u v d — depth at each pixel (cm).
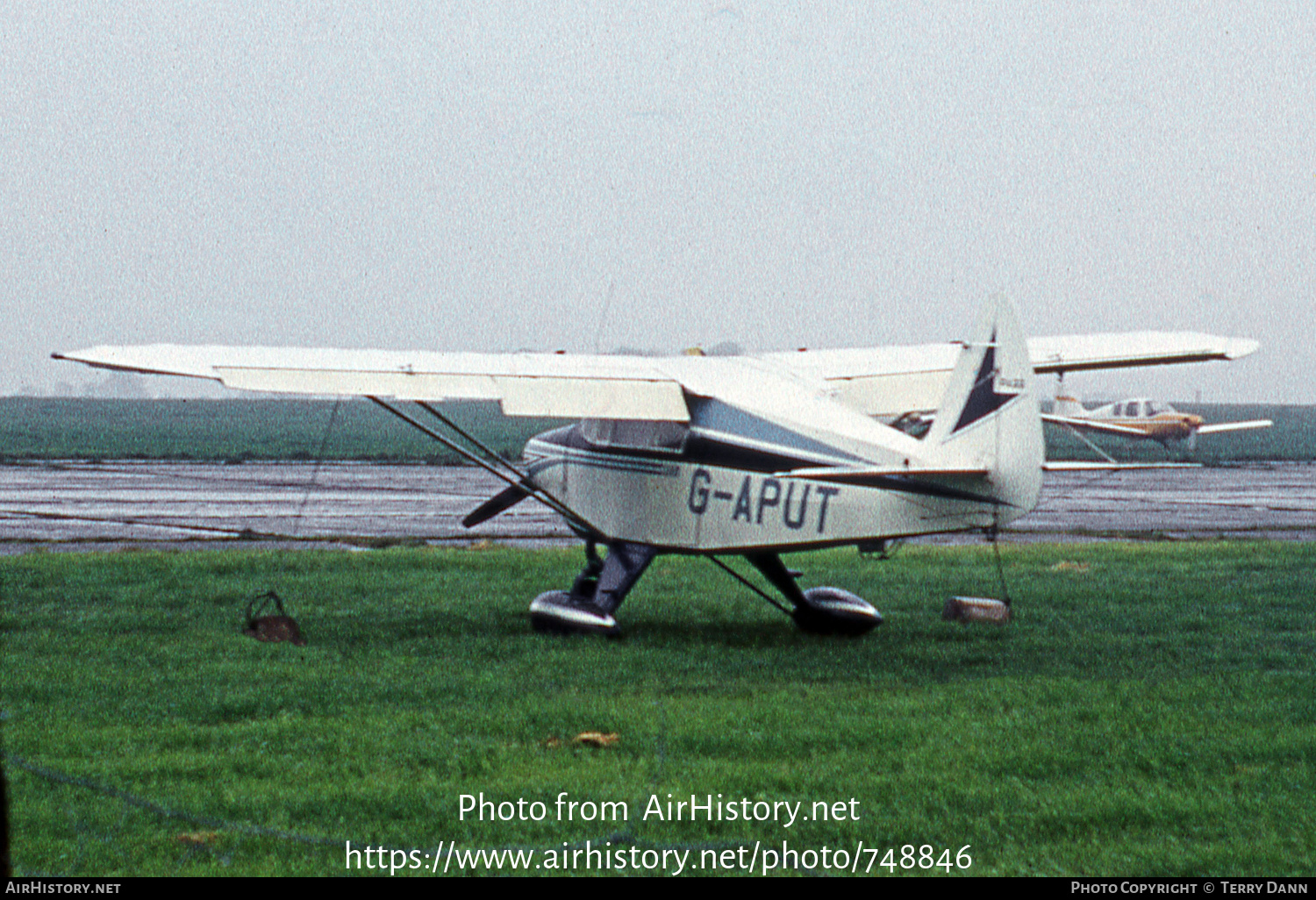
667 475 2711
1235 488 9369
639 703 1969
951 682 2184
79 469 9619
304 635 2650
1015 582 3653
